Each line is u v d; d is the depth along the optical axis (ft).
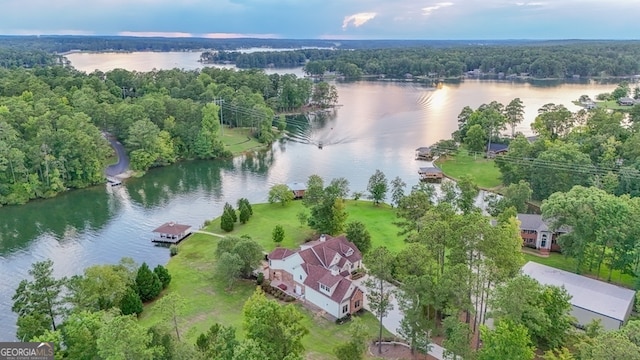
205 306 187.01
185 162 419.95
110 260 236.63
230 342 115.44
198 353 120.88
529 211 287.07
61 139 341.21
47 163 329.72
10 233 273.54
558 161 293.64
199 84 578.66
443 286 139.23
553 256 227.81
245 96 532.73
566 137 387.55
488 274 143.43
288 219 281.95
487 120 431.43
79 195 337.11
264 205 307.58
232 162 421.18
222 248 214.90
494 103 485.15
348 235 229.86
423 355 154.92
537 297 140.15
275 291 198.80
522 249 235.20
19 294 149.38
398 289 170.50
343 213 247.70
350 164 408.46
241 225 274.16
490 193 321.11
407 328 149.38
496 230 151.33
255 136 492.95
